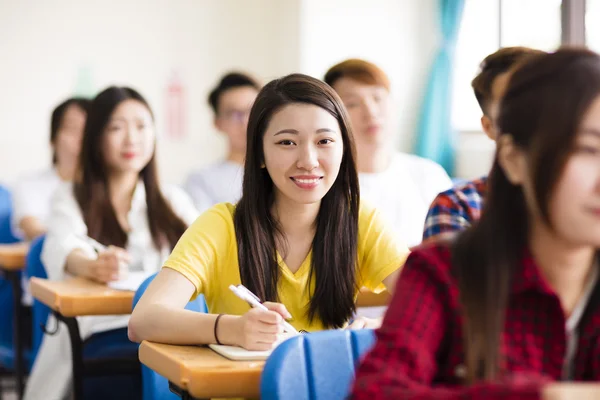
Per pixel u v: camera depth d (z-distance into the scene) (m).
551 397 0.78
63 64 5.63
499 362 0.97
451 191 2.10
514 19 4.80
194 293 1.92
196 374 1.47
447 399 0.85
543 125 0.93
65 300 2.38
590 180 0.91
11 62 5.56
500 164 1.01
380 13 5.29
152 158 2.98
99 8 5.68
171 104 5.77
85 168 2.94
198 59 5.82
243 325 1.63
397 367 0.94
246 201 1.93
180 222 3.00
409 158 3.10
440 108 5.10
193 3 5.80
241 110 4.07
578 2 4.20
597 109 0.91
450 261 1.02
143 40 5.74
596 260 1.02
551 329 1.01
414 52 5.31
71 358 2.54
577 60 0.94
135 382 2.77
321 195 1.87
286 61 5.66
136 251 2.93
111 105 2.91
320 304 1.94
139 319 1.75
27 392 2.87
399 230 2.96
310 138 1.85
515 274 1.00
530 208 0.98
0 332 3.63
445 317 1.01
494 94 1.97
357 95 2.90
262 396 1.36
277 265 1.92
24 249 3.55
